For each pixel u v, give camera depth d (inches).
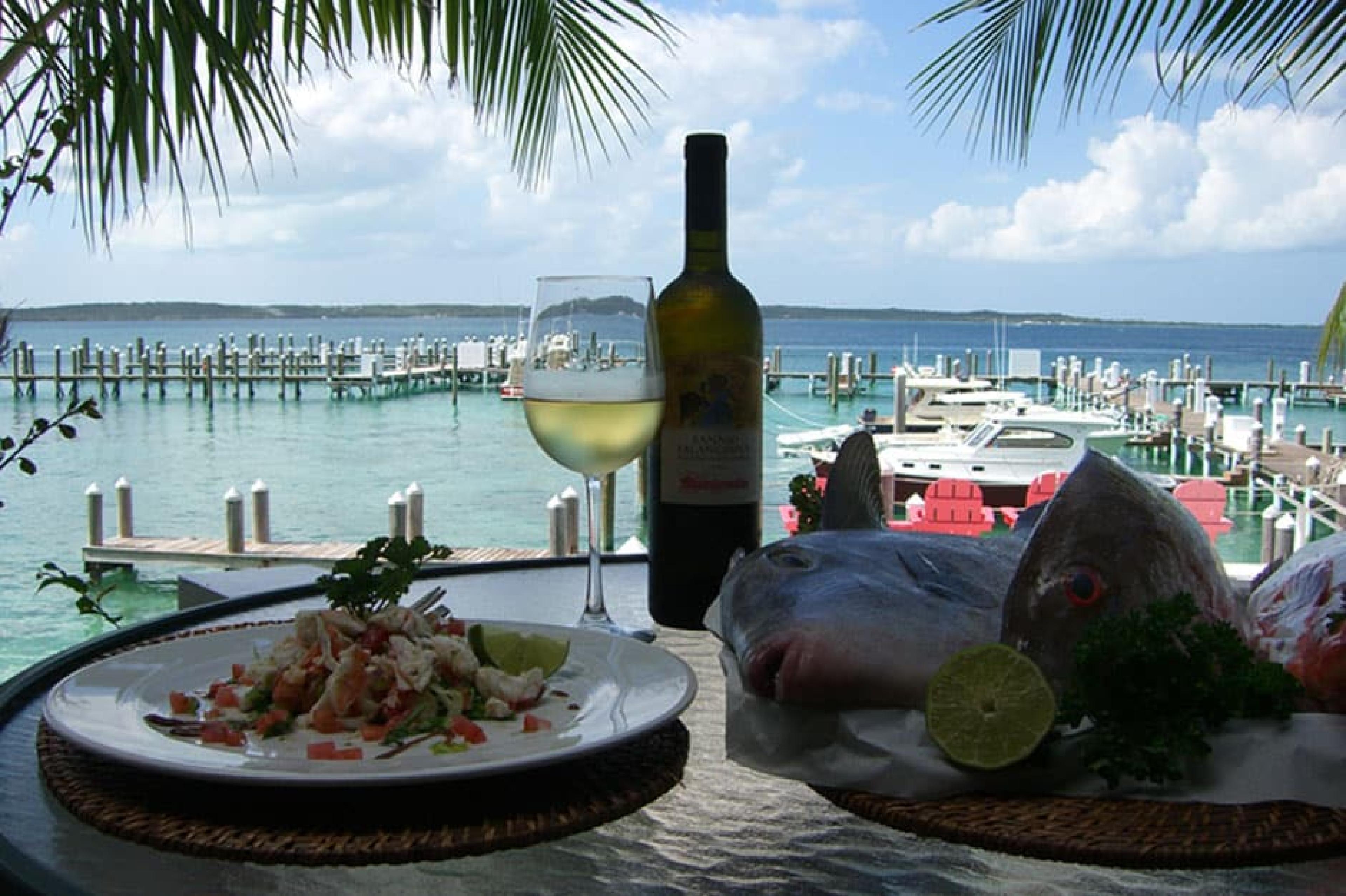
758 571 39.4
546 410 46.4
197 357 1149.1
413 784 27.7
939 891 25.0
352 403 1099.3
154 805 29.1
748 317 48.8
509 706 33.6
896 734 30.5
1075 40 110.0
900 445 590.6
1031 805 28.7
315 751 29.9
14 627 344.2
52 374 1201.4
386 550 36.4
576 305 46.7
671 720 32.5
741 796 30.4
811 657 31.3
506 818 28.3
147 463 700.7
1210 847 26.0
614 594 56.3
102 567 424.2
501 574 61.2
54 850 27.1
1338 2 87.0
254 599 52.3
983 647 30.2
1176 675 28.8
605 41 118.3
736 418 48.6
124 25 71.1
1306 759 28.5
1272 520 389.1
